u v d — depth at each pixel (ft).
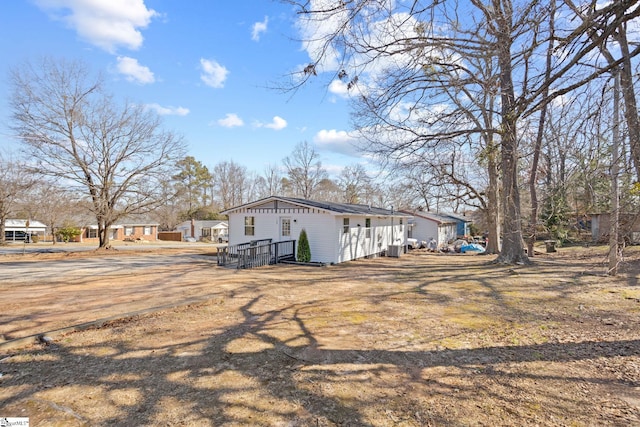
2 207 87.51
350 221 55.11
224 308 22.68
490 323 19.01
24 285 32.04
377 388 11.34
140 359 13.84
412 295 26.99
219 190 182.19
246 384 11.66
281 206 54.08
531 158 24.14
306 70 13.66
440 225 97.35
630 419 9.21
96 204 67.41
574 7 10.44
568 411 9.73
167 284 32.24
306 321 19.48
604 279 32.14
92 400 10.56
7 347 14.82
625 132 13.69
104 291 28.71
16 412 9.87
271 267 46.37
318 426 9.17
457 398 10.62
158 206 73.20
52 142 61.41
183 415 9.73
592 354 14.08
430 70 17.60
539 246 83.05
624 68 12.95
